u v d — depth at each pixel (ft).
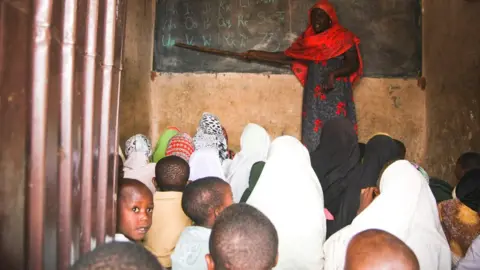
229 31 18.81
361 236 4.36
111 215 5.29
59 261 4.28
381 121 18.25
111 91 5.10
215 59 18.88
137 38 17.10
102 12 4.94
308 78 17.63
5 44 3.47
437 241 6.73
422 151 18.10
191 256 6.47
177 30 18.97
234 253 4.23
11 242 3.74
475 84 13.82
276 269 7.09
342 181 9.16
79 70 4.53
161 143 14.05
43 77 3.88
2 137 3.52
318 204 7.36
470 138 14.10
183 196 6.75
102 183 5.03
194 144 12.59
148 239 8.04
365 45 18.35
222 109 18.80
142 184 6.85
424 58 18.12
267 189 7.39
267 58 18.22
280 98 18.61
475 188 8.00
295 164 7.60
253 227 4.32
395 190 6.95
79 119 4.55
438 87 16.78
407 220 6.75
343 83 17.37
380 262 4.05
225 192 6.66
